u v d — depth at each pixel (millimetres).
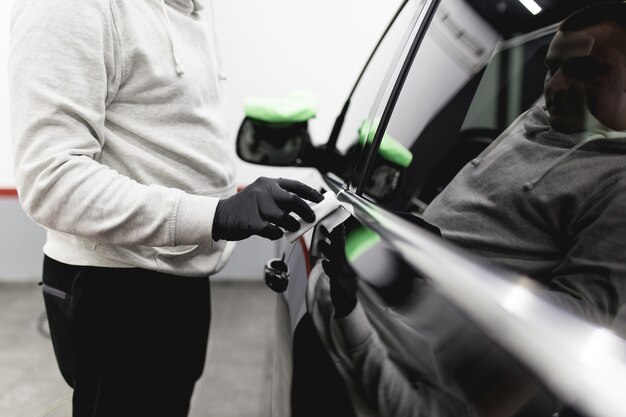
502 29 609
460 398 326
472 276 421
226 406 1794
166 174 792
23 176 649
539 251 412
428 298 423
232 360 2117
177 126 803
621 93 406
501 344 331
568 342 314
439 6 827
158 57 762
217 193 873
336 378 473
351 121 1242
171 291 928
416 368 374
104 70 694
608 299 339
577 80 450
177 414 1102
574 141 439
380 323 448
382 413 383
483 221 482
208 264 912
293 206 653
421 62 818
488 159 536
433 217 559
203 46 887
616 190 381
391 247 550
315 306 611
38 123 637
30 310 2523
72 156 647
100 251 779
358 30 2701
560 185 428
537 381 293
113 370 877
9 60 666
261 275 3033
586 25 461
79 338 840
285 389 694
